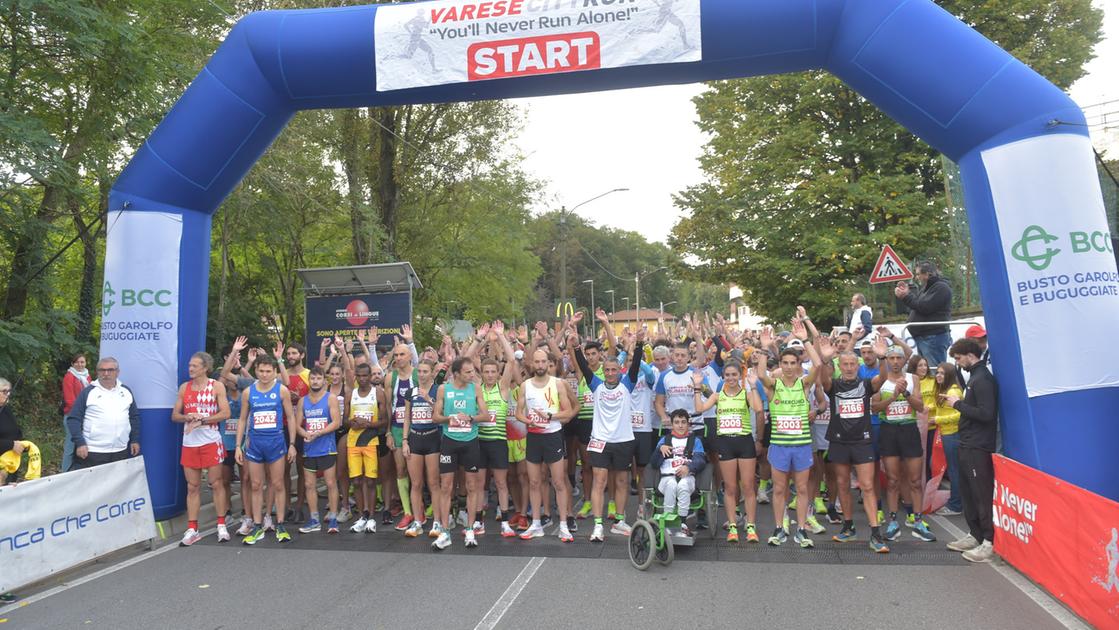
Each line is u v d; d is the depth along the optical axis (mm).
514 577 6297
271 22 8203
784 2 7355
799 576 6195
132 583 6336
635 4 7625
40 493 6258
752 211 22531
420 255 23453
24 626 5371
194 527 7715
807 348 7285
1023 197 6488
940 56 6840
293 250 20562
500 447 7699
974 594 5629
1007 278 6566
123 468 7246
